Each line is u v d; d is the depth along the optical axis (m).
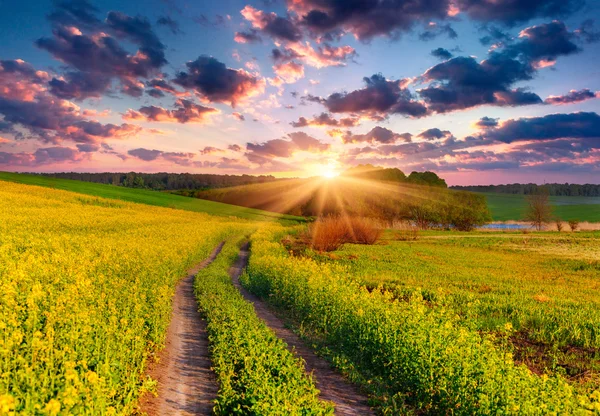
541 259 37.03
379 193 90.38
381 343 10.02
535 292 20.98
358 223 47.75
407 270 27.97
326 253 36.03
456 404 7.36
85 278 14.20
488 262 34.44
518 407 6.25
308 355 11.60
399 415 7.86
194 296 19.30
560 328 13.39
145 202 85.44
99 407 5.98
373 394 8.97
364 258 34.19
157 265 20.14
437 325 9.89
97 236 31.12
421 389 8.19
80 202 63.09
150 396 8.39
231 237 53.69
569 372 10.62
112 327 8.99
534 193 91.69
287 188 126.44
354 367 10.26
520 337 13.31
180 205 91.69
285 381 8.03
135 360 9.36
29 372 5.83
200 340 12.52
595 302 18.39
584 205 142.00
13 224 30.91
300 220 96.31
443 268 29.61
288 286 17.92
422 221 90.06
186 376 9.66
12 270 13.95
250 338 10.41
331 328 12.97
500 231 77.06
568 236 61.97
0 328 7.40
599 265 32.56
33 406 5.45
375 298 13.35
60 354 6.97
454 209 88.00
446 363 8.02
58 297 10.27
